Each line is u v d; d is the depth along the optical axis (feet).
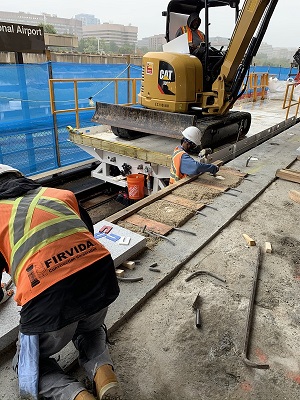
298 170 17.31
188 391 5.98
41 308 4.59
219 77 20.24
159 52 20.63
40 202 5.15
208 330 7.29
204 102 20.95
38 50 23.38
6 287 7.24
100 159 23.63
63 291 4.65
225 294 8.39
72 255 4.92
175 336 7.12
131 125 21.53
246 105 41.68
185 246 10.14
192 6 20.48
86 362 5.53
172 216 11.73
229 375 6.29
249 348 6.87
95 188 24.85
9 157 22.41
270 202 13.62
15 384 5.85
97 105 23.66
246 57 19.75
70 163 26.50
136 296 8.00
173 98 20.02
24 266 4.69
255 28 18.38
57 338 5.01
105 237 9.73
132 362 6.50
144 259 9.46
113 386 5.14
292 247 10.49
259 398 5.88
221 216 12.03
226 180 15.31
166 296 8.29
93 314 5.10
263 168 17.43
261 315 7.75
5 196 5.17
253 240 10.51
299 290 8.63
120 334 7.15
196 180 15.29
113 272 5.34
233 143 22.45
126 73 31.63
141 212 12.06
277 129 28.76
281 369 6.45
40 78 23.25
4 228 4.89
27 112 22.89
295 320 7.66
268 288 8.66
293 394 5.97
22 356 5.25
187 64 19.47
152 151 19.86
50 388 5.02
